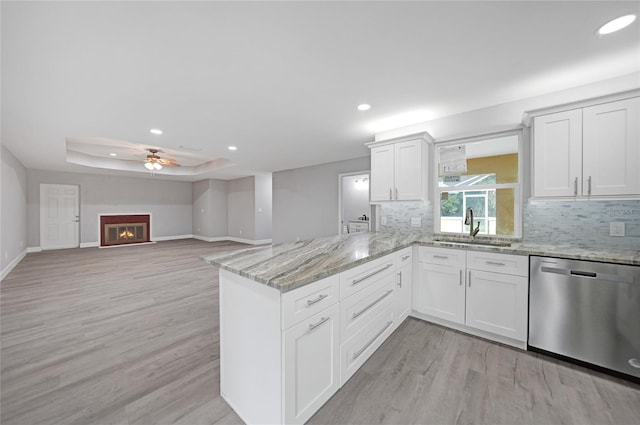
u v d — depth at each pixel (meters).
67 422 1.42
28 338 2.32
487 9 1.36
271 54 1.77
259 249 2.11
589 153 2.01
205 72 1.99
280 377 1.25
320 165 5.96
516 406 1.54
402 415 1.47
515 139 2.67
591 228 2.24
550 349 2.02
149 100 2.49
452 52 1.75
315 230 6.09
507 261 2.18
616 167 1.92
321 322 1.46
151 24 1.46
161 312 2.92
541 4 1.33
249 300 1.43
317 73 2.01
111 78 2.06
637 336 1.72
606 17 1.41
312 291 1.39
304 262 1.63
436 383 1.73
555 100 2.33
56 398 1.60
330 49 1.71
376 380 1.75
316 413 1.46
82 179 7.32
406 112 2.82
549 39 1.61
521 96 2.43
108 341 2.28
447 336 2.36
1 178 4.05
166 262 5.49
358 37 1.59
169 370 1.89
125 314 2.85
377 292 2.02
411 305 2.71
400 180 3.02
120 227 8.04
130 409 1.52
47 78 2.04
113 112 2.79
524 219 2.54
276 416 1.27
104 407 1.53
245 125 3.24
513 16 1.41
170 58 1.80
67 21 1.41
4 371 1.85
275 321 1.26
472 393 1.64
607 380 1.76
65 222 7.10
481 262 2.30
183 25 1.47
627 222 2.10
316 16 1.40
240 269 1.45
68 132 3.49
